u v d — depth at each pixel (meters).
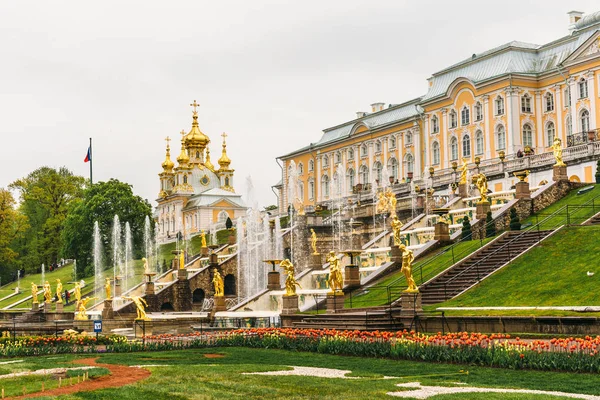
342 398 23.11
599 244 45.22
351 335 36.75
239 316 53.31
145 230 129.12
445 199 73.56
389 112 128.75
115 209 126.75
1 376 30.45
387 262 56.12
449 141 110.69
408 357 32.44
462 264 49.34
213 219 159.50
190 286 80.31
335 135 141.88
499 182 86.19
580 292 39.31
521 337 34.50
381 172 127.75
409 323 40.53
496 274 46.03
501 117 101.44
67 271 135.50
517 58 103.00
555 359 27.25
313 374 29.00
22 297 117.31
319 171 144.25
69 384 27.56
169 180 177.62
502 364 28.64
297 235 82.12
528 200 58.84
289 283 49.44
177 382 27.41
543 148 100.56
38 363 35.34
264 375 28.78
